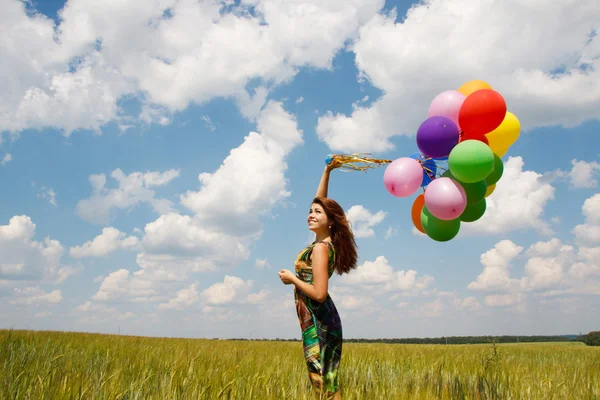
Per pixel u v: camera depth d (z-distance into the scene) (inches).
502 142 187.2
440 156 180.1
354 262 156.5
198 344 488.7
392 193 183.0
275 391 165.9
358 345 593.9
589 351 596.4
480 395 187.9
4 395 135.5
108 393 142.7
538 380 233.0
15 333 414.3
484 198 193.2
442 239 188.7
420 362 305.6
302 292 145.6
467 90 197.2
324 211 153.9
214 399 145.6
